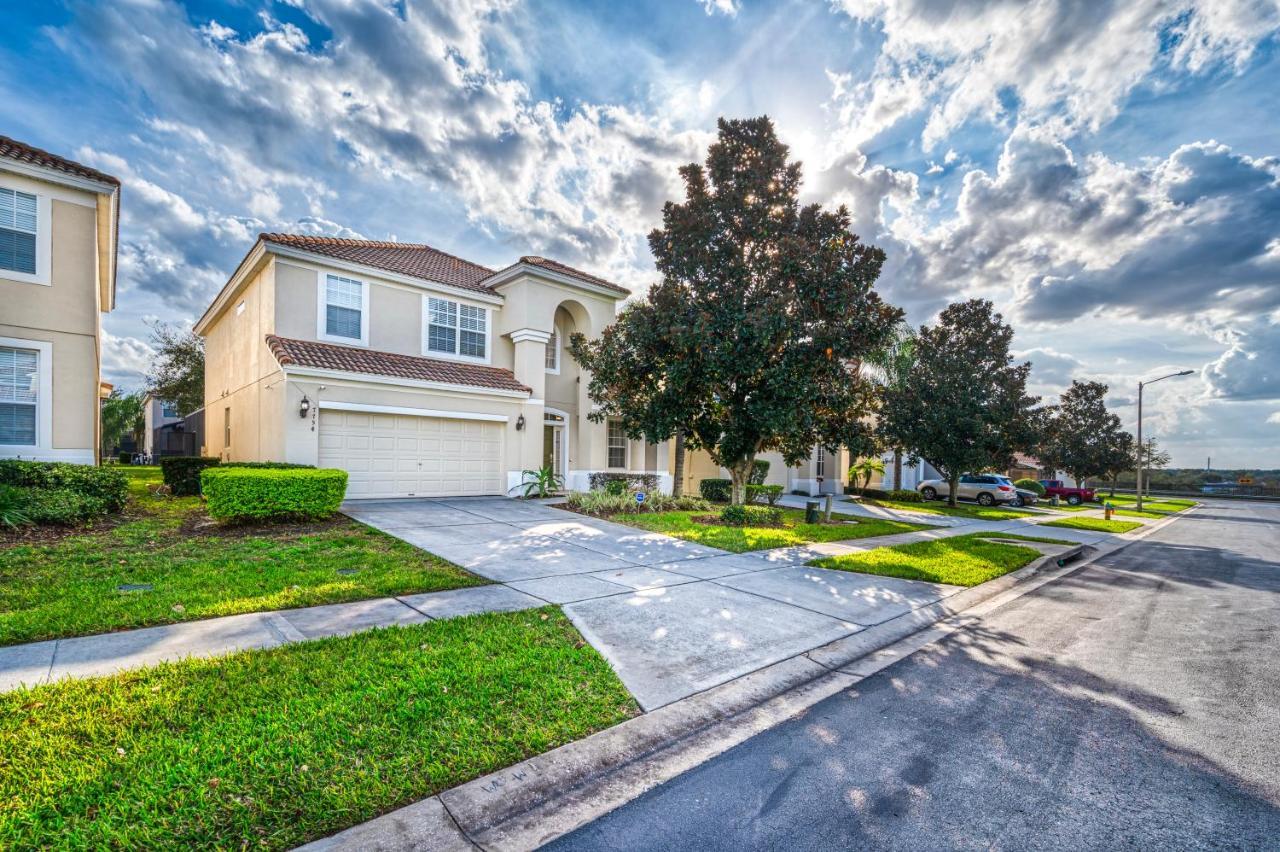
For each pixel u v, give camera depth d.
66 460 11.03
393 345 15.73
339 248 15.85
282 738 3.06
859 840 2.55
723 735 3.60
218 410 19.61
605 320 19.09
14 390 10.66
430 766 2.92
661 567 8.23
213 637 4.59
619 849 2.47
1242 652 5.45
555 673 4.18
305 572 6.72
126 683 3.62
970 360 23.12
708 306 12.84
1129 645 5.66
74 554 7.12
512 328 17.55
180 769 2.73
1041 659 5.20
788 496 26.06
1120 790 3.01
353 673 3.94
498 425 16.36
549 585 6.86
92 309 11.41
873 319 12.41
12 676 3.71
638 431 14.32
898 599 7.15
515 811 2.70
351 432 13.66
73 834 2.28
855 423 14.34
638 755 3.30
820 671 4.77
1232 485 50.53
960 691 4.40
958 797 2.92
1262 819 2.76
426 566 7.43
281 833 2.38
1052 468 38.38
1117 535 16.70
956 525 16.77
